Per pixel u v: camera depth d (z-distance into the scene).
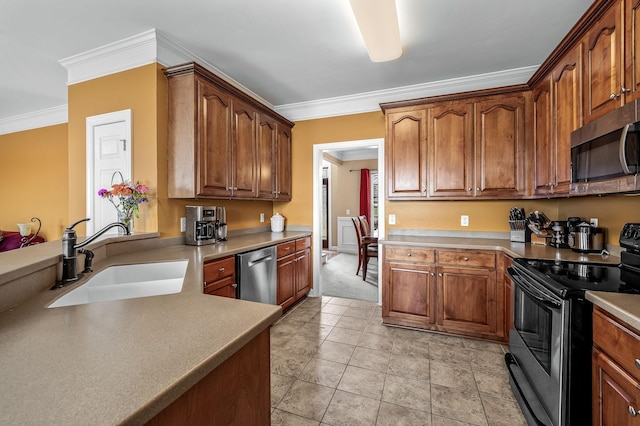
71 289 1.26
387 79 3.23
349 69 2.99
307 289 3.84
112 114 2.54
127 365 0.65
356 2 1.86
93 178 2.66
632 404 1.00
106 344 0.75
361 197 7.49
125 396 0.55
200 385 0.71
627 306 1.08
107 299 1.55
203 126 2.48
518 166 2.73
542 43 2.51
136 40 2.41
